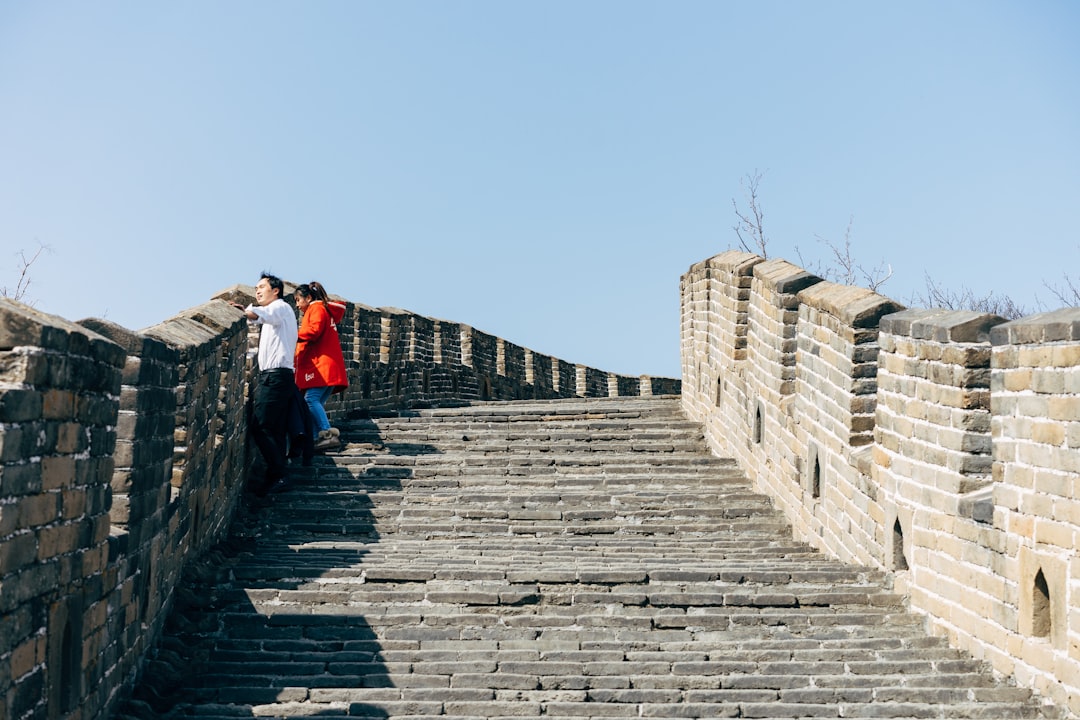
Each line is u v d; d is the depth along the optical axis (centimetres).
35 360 601
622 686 865
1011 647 852
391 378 2136
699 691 853
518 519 1374
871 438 1162
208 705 827
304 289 1580
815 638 948
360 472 1507
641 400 2234
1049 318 817
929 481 984
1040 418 820
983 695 833
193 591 990
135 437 817
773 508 1412
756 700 848
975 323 938
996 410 881
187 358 994
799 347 1366
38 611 622
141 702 803
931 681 864
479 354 2614
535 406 2059
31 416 602
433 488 1478
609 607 997
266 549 1209
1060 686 791
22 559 596
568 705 836
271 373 1378
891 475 1062
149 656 881
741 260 1661
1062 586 790
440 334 2400
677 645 919
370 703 833
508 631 941
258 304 1495
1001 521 868
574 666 881
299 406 1415
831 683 866
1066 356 789
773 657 901
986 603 887
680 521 1391
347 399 1928
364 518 1364
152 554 880
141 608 851
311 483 1477
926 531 988
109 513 749
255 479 1441
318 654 900
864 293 1205
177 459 993
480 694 852
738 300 1627
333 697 845
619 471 1574
